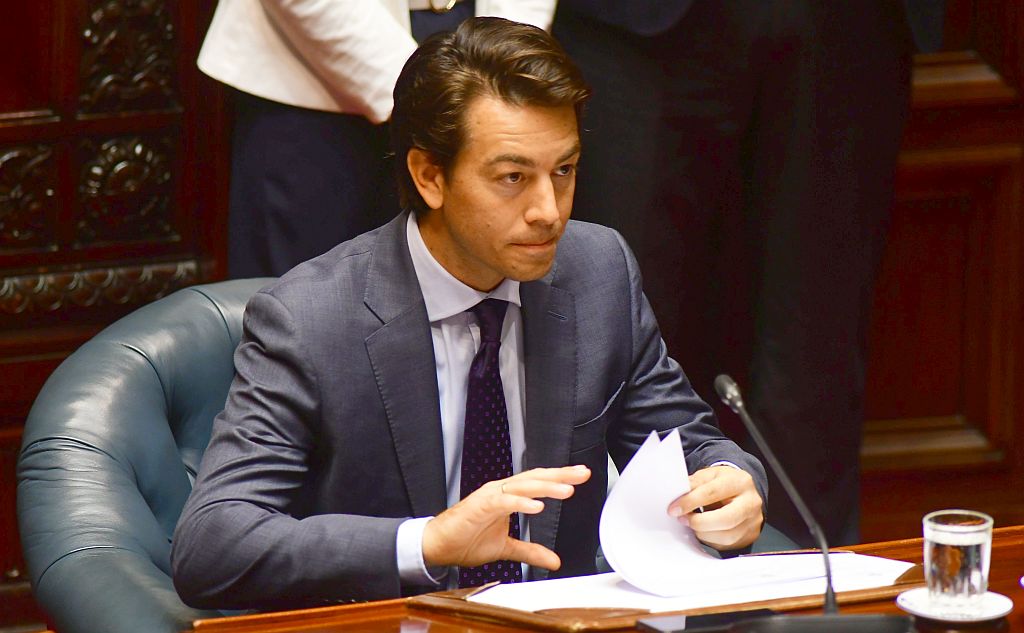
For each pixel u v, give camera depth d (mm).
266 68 10422
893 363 14836
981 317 14922
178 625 6629
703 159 11508
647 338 7887
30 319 12391
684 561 6176
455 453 7309
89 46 12156
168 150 12539
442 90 6617
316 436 7023
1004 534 6613
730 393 5855
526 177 6570
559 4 11281
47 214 12312
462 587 7105
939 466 14852
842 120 11516
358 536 6238
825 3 11156
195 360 8344
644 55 11227
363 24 10164
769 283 11883
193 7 12312
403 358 7074
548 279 7520
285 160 10602
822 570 6070
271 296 7105
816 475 12141
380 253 7266
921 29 11391
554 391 7387
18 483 7738
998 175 14719
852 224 11797
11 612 12227
